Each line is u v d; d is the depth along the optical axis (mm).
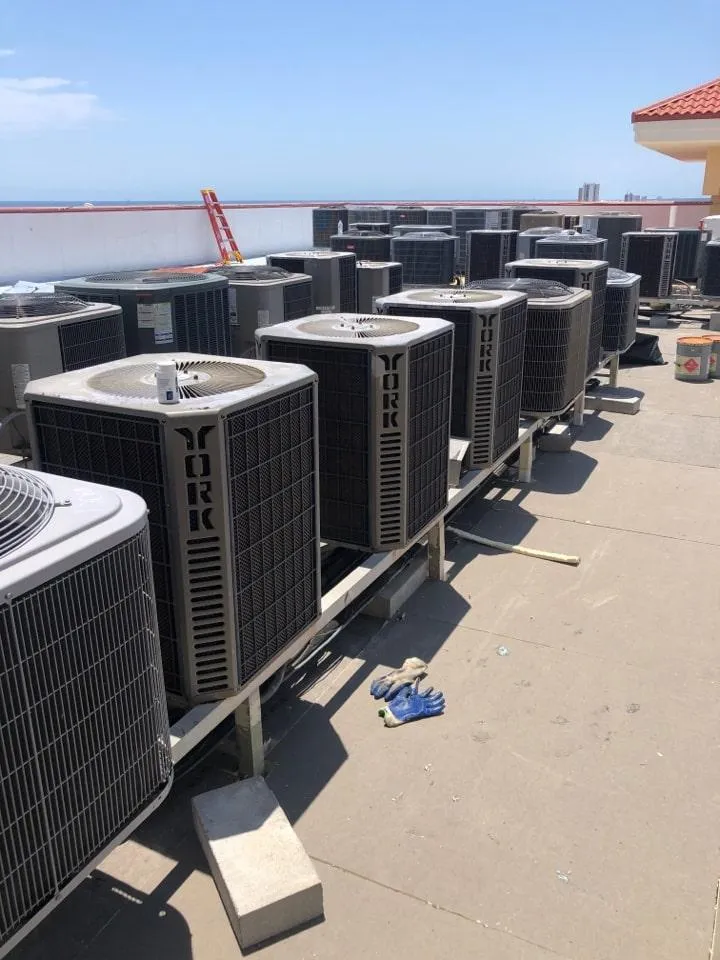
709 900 2635
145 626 2221
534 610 4531
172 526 2643
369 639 4234
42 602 1841
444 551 5168
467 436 5414
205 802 2846
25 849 1907
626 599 4656
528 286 7000
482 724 3529
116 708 2143
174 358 3396
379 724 3535
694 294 15086
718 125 15281
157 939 2494
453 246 13680
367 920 2562
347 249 13570
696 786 3150
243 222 21203
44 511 2053
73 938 2498
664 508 6051
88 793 2088
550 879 2717
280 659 3186
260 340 4000
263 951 2455
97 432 2703
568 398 6773
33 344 4516
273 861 2611
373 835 2906
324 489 4125
